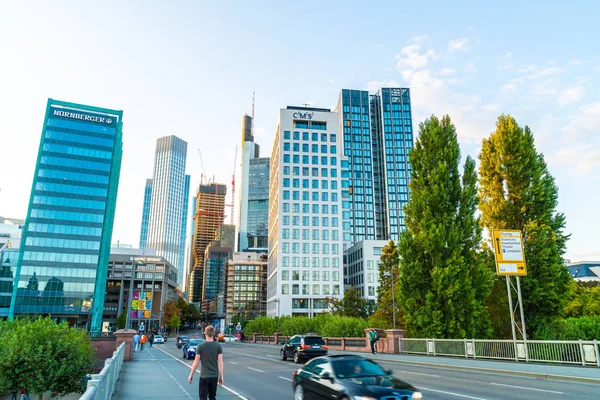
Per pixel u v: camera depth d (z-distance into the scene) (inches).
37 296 4434.1
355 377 356.8
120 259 6117.1
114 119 5201.8
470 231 1197.1
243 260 7765.8
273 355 1369.3
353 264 4950.8
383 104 7199.8
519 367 725.3
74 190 4805.6
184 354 1318.9
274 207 4729.3
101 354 1336.1
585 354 718.5
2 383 736.3
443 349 1034.1
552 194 1188.5
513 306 1153.4
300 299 4082.2
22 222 6633.9
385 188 6791.3
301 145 4490.7
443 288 1122.7
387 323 1806.1
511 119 1228.5
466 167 1273.4
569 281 1125.1
